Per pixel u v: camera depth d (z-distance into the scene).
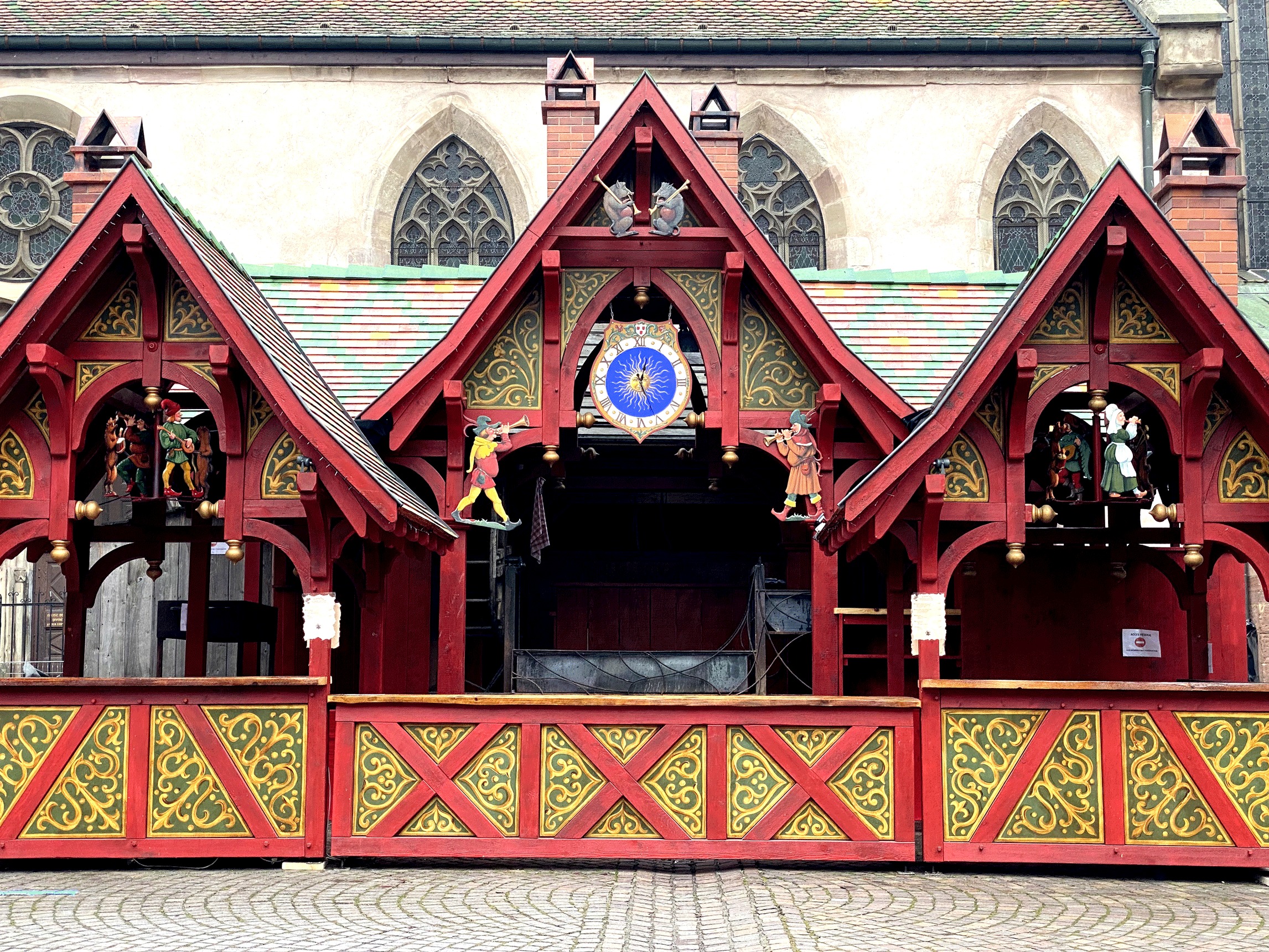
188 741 10.56
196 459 11.21
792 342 12.29
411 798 10.55
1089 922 8.69
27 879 10.10
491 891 9.64
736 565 17.23
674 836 10.52
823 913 8.84
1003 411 10.85
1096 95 24.28
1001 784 10.41
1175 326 10.89
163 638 14.78
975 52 24.16
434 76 24.11
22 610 20.25
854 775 10.56
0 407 10.95
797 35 24.17
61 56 23.72
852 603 16.36
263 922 8.59
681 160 12.16
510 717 10.64
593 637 17.05
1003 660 13.69
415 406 11.98
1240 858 10.23
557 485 15.34
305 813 10.53
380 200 23.97
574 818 10.52
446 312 14.34
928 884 9.98
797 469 12.20
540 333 12.32
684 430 14.66
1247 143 26.58
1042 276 10.39
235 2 25.02
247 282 12.75
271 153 23.95
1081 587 13.76
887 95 24.33
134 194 10.59
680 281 12.33
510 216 24.20
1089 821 10.34
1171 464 12.20
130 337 11.02
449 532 11.69
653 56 24.16
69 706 10.55
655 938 8.10
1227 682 11.76
